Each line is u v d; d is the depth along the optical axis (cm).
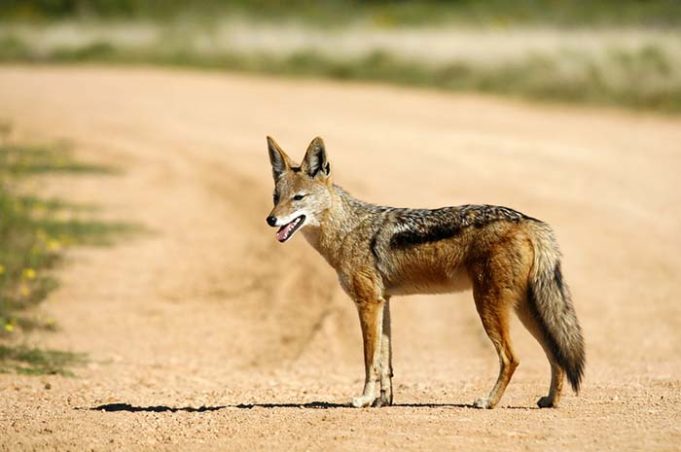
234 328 4162
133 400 2931
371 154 7400
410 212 2644
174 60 13012
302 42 12938
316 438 2238
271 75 12100
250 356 3775
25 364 3488
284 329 4134
